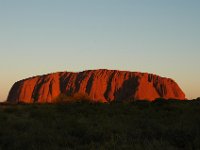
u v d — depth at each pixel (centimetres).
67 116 2264
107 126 1722
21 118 2186
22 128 1752
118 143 1356
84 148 1336
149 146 1270
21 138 1484
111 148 1290
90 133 1545
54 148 1330
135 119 2014
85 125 1777
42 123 1909
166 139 1402
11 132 1608
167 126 1691
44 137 1498
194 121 1741
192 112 2319
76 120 1980
